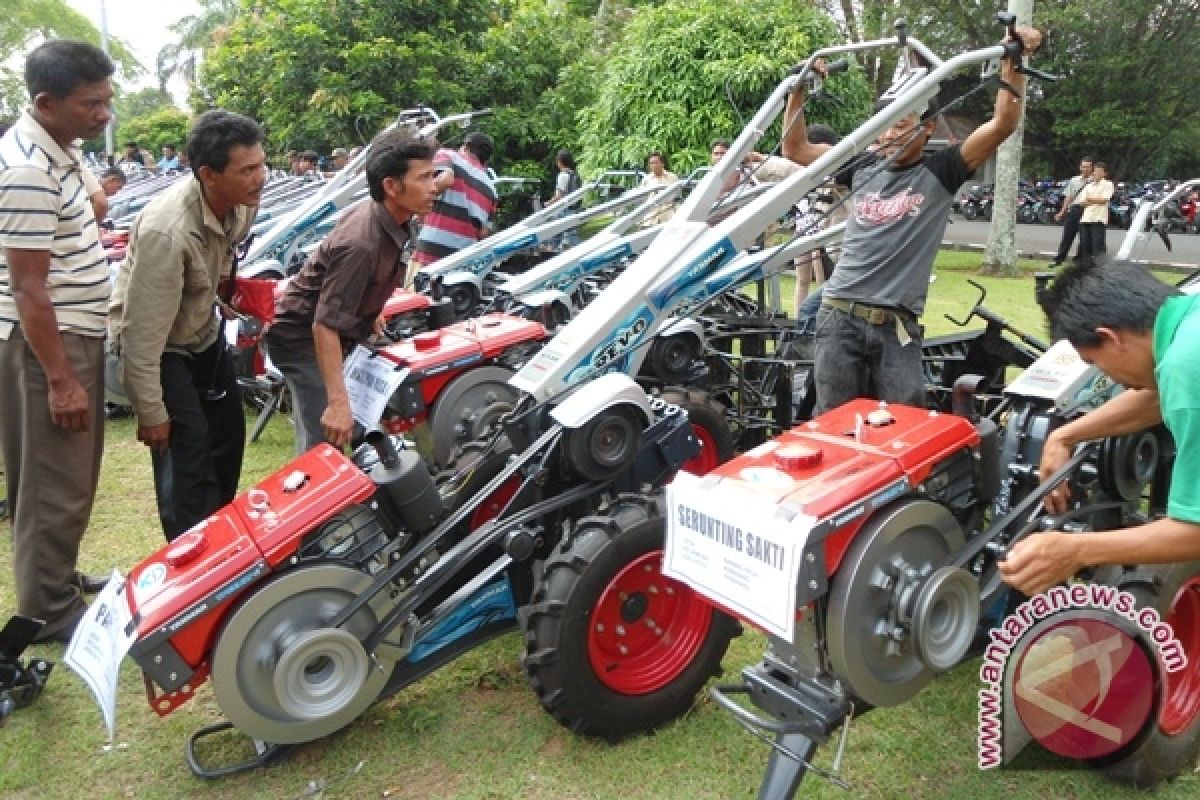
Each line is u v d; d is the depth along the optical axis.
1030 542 1.83
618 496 2.62
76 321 2.96
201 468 3.17
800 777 2.06
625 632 2.58
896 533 1.99
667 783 2.42
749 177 3.95
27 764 2.56
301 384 3.49
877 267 3.24
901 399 3.24
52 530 3.05
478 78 11.34
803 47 9.35
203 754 2.61
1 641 2.82
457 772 2.49
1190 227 15.52
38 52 2.74
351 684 2.44
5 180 2.69
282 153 12.70
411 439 3.97
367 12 11.20
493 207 6.56
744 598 1.97
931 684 2.82
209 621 2.31
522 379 2.95
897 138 3.03
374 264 3.14
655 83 9.64
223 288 3.34
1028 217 21.89
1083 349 1.92
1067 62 22.72
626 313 3.00
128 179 12.62
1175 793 2.35
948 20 20.09
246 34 13.08
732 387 4.57
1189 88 22.75
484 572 2.63
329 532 2.51
